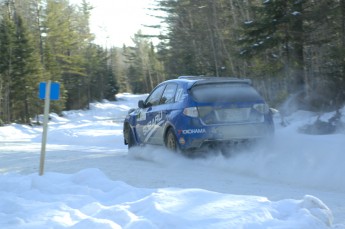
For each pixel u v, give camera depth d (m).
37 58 43.62
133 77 106.62
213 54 32.69
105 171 8.23
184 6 37.75
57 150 13.48
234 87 8.98
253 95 8.93
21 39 41.69
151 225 4.02
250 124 8.66
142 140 10.71
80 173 6.46
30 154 12.06
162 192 5.16
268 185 6.78
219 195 5.07
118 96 94.25
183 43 37.84
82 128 25.89
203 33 34.38
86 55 69.50
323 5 17.70
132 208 4.68
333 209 5.27
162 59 48.34
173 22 43.16
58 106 50.97
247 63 26.08
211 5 33.12
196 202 4.79
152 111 10.09
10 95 41.94
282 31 18.11
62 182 6.42
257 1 24.84
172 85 9.75
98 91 76.44
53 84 7.15
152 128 10.02
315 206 4.55
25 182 6.42
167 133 9.33
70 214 4.66
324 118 15.38
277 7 17.73
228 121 8.59
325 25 18.73
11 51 40.78
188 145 8.59
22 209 4.95
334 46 18.39
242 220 4.20
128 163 9.51
